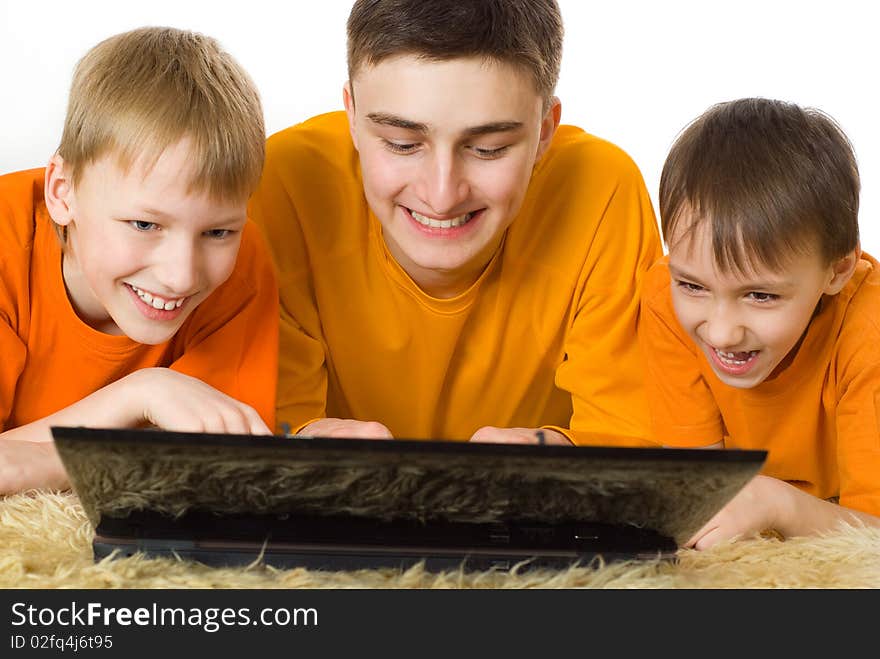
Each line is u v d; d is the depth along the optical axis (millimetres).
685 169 1229
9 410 1333
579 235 1496
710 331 1231
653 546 801
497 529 778
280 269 1471
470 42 1176
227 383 1326
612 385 1474
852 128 2787
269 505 745
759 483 1085
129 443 671
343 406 1601
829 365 1314
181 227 1143
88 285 1293
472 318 1509
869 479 1230
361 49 1239
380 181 1276
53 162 1219
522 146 1265
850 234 1226
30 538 843
